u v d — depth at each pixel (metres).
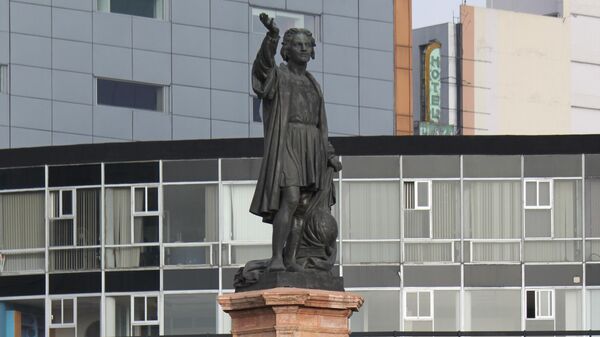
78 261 73.06
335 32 110.56
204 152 72.00
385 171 71.75
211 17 106.81
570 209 71.81
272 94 31.62
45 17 102.69
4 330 73.75
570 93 133.62
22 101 101.75
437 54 124.06
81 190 73.19
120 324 72.44
